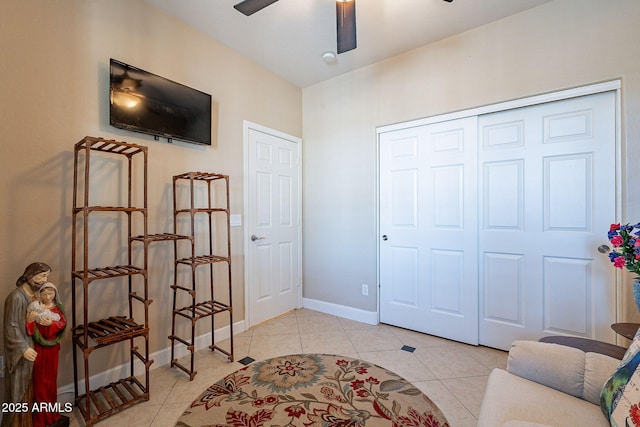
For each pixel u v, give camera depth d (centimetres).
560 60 206
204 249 247
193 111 230
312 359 224
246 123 282
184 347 230
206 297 248
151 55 210
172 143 225
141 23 205
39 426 141
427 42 257
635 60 183
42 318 139
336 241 321
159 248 217
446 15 221
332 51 271
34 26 159
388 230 290
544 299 218
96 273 174
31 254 159
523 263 225
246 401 173
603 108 196
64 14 170
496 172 236
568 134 207
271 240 310
